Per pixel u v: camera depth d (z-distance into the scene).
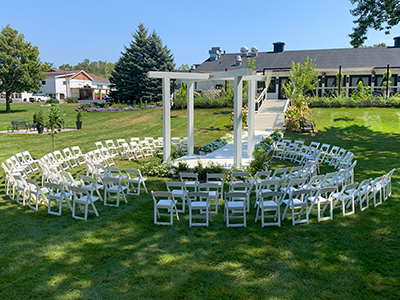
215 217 7.45
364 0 18.14
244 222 6.86
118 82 35.50
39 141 17.95
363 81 27.64
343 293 4.62
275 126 20.39
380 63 27.58
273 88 29.53
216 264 5.42
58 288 4.83
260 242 6.18
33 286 4.89
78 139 18.72
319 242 6.14
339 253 5.72
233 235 6.50
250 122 12.99
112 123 24.58
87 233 6.68
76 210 7.99
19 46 30.55
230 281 4.94
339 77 25.61
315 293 4.63
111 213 7.77
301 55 32.62
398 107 22.92
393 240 6.16
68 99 42.28
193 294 4.64
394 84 26.67
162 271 5.23
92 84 57.50
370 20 17.92
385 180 8.18
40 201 8.66
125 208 8.09
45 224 7.17
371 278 4.97
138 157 14.66
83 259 5.64
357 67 27.83
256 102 23.06
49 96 52.66
